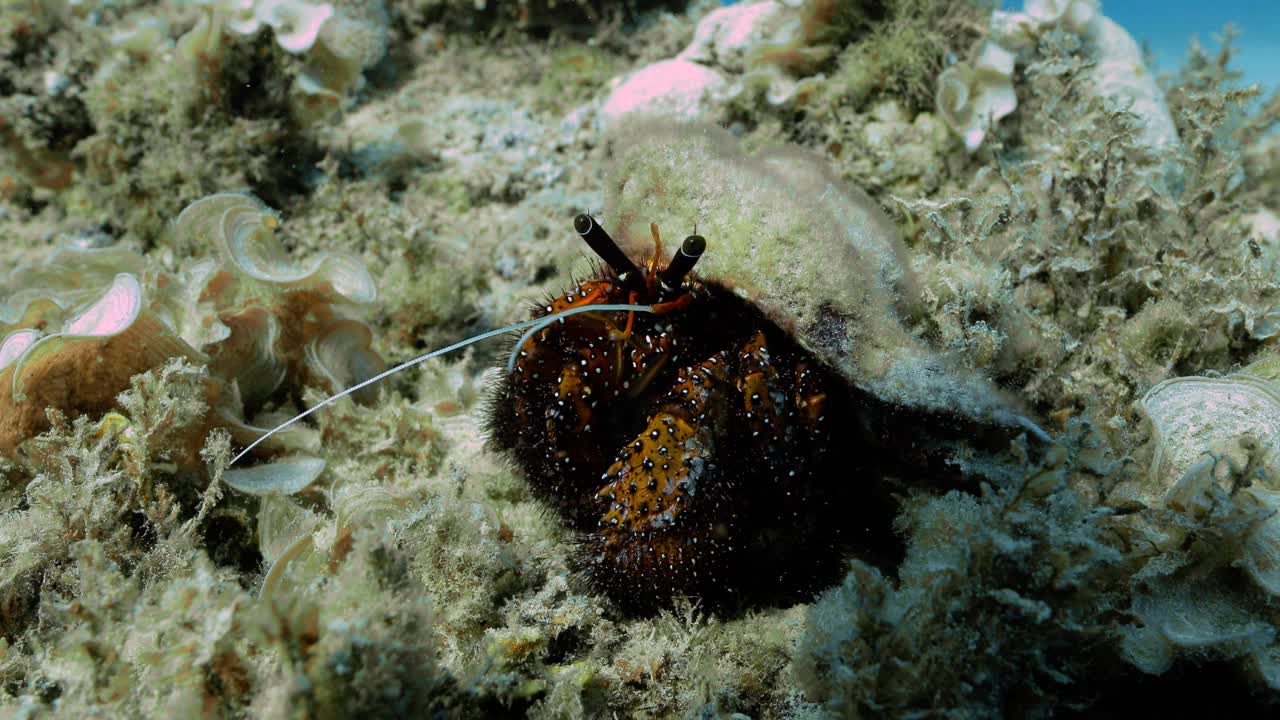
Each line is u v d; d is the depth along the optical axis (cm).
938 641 19
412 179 41
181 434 24
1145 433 23
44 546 22
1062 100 33
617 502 21
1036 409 24
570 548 24
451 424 29
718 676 21
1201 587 20
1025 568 19
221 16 36
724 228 22
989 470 21
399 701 18
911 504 22
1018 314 25
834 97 35
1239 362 26
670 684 22
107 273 28
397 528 22
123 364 24
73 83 39
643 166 23
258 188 38
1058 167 29
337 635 17
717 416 21
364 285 29
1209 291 26
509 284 35
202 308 26
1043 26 34
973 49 33
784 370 22
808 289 21
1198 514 20
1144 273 27
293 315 27
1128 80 34
